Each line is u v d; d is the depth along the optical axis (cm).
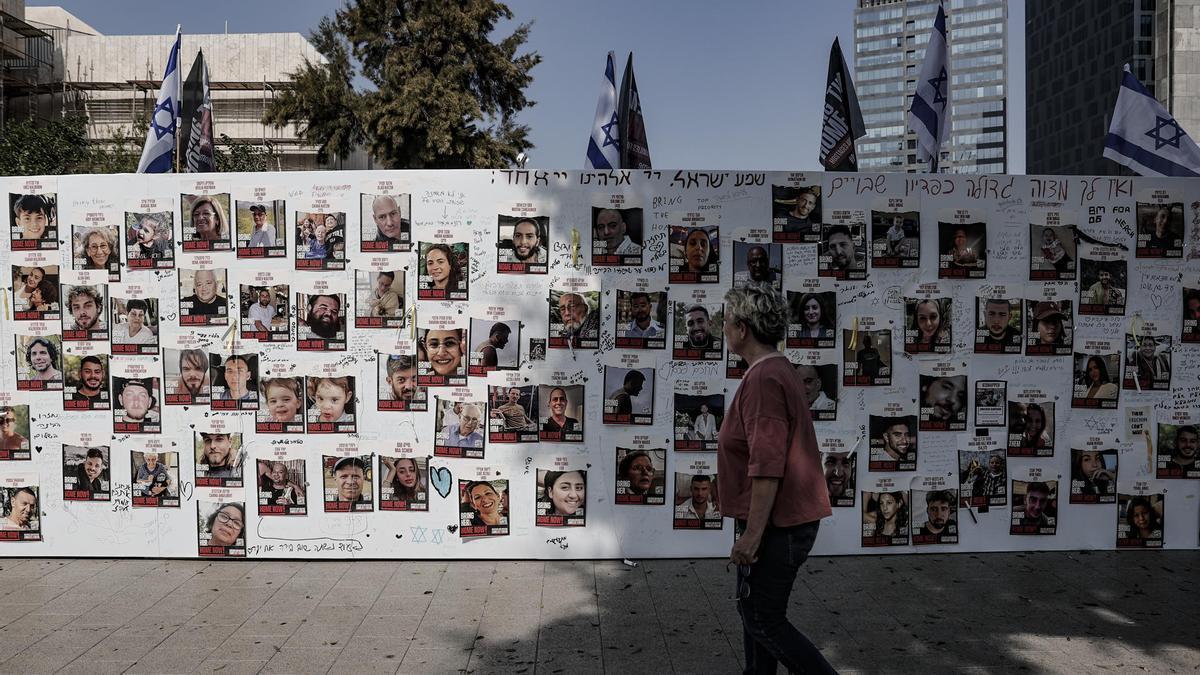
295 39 4981
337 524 567
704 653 419
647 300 562
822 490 331
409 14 3114
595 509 566
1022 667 401
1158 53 5928
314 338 562
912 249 570
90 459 570
